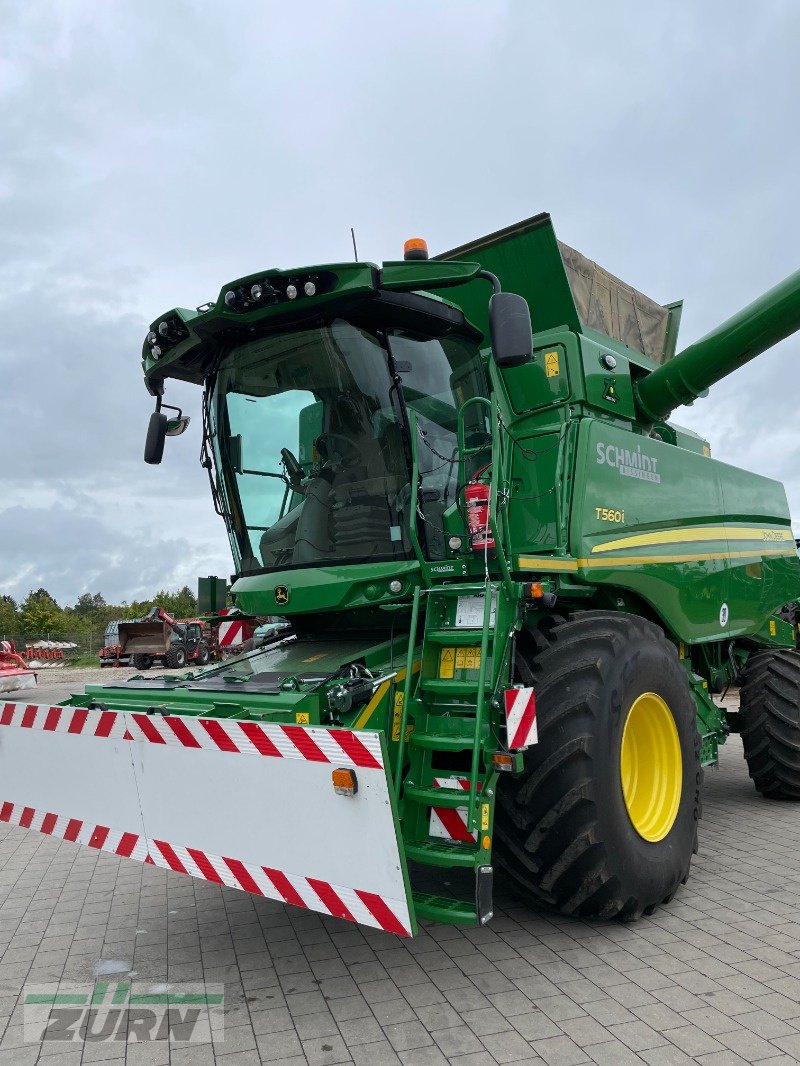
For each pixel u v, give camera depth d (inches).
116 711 158.6
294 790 125.4
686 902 173.5
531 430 188.1
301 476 181.2
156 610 1003.3
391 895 114.6
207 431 196.2
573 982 135.9
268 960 151.9
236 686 155.1
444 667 149.5
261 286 159.3
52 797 166.6
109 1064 117.1
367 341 167.9
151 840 146.9
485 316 207.5
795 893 177.3
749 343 203.3
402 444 168.1
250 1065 115.0
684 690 179.3
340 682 144.3
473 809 128.8
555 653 154.2
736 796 277.9
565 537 173.3
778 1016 122.3
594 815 143.6
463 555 159.6
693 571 211.9
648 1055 112.6
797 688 251.9
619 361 207.5
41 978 146.9
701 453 255.4
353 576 167.2
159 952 157.8
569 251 206.5
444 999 132.3
